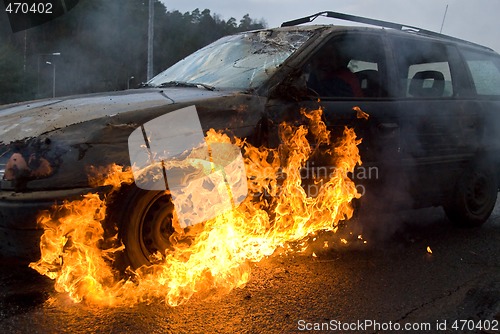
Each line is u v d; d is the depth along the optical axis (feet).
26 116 9.61
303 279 10.53
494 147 15.35
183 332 8.15
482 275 11.39
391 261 12.03
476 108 14.83
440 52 14.66
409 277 11.03
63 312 8.68
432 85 14.24
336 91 11.98
